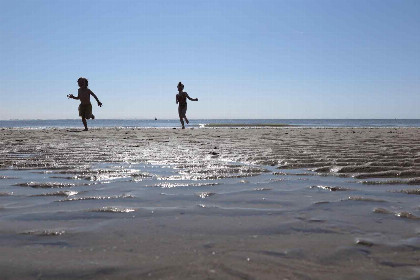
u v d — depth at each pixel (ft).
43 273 3.77
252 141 23.90
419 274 3.79
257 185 9.09
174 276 3.69
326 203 7.14
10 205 6.95
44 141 24.32
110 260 4.12
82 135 32.55
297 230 5.36
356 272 3.83
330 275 3.75
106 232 5.23
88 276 3.71
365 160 13.23
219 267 3.92
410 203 7.14
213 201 7.33
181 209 6.64
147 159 14.34
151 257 4.22
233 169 11.73
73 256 4.26
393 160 13.12
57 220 5.87
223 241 4.83
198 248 4.55
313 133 36.29
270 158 14.29
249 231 5.30
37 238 4.96
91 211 6.47
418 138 25.73
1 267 3.92
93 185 9.05
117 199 7.50
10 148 18.86
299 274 3.76
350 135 31.19
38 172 11.07
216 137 29.19
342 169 11.50
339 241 4.86
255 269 3.88
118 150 17.95
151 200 7.41
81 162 13.42
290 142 22.58
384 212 6.44
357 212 6.44
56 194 7.98
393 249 4.55
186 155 15.71
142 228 5.43
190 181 9.64
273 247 4.60
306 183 9.37
